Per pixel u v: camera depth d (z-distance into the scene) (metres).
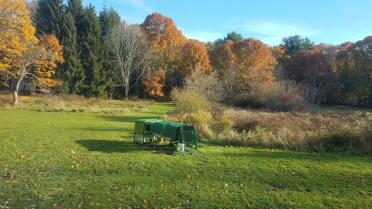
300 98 40.78
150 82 69.00
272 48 86.44
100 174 11.39
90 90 65.62
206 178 11.40
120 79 68.94
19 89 57.56
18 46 41.78
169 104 58.28
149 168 12.42
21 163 12.35
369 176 12.23
